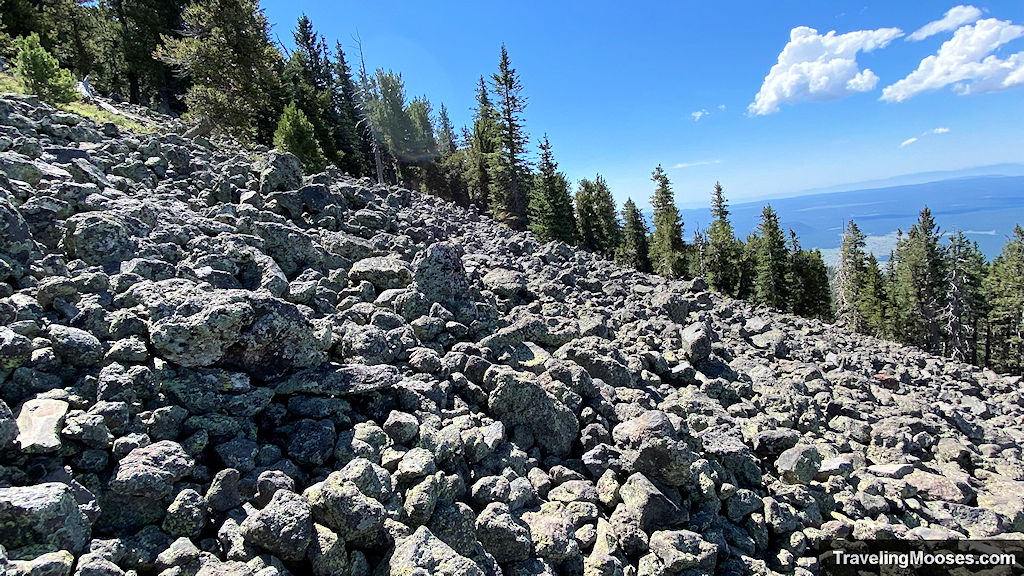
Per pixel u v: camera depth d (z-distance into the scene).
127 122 24.27
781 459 8.16
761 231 80.12
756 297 78.19
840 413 11.36
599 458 7.04
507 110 64.38
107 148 13.65
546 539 5.43
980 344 74.62
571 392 8.06
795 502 7.42
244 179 15.87
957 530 7.53
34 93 21.00
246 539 4.29
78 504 4.05
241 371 6.00
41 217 7.93
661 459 6.53
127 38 46.81
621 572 5.57
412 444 5.98
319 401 6.10
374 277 10.45
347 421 6.08
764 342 15.79
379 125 83.94
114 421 4.75
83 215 7.80
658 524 6.11
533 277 16.36
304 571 4.43
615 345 10.95
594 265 23.77
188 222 10.09
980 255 82.94
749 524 6.81
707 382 10.66
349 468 4.93
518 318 11.28
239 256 8.49
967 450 10.10
